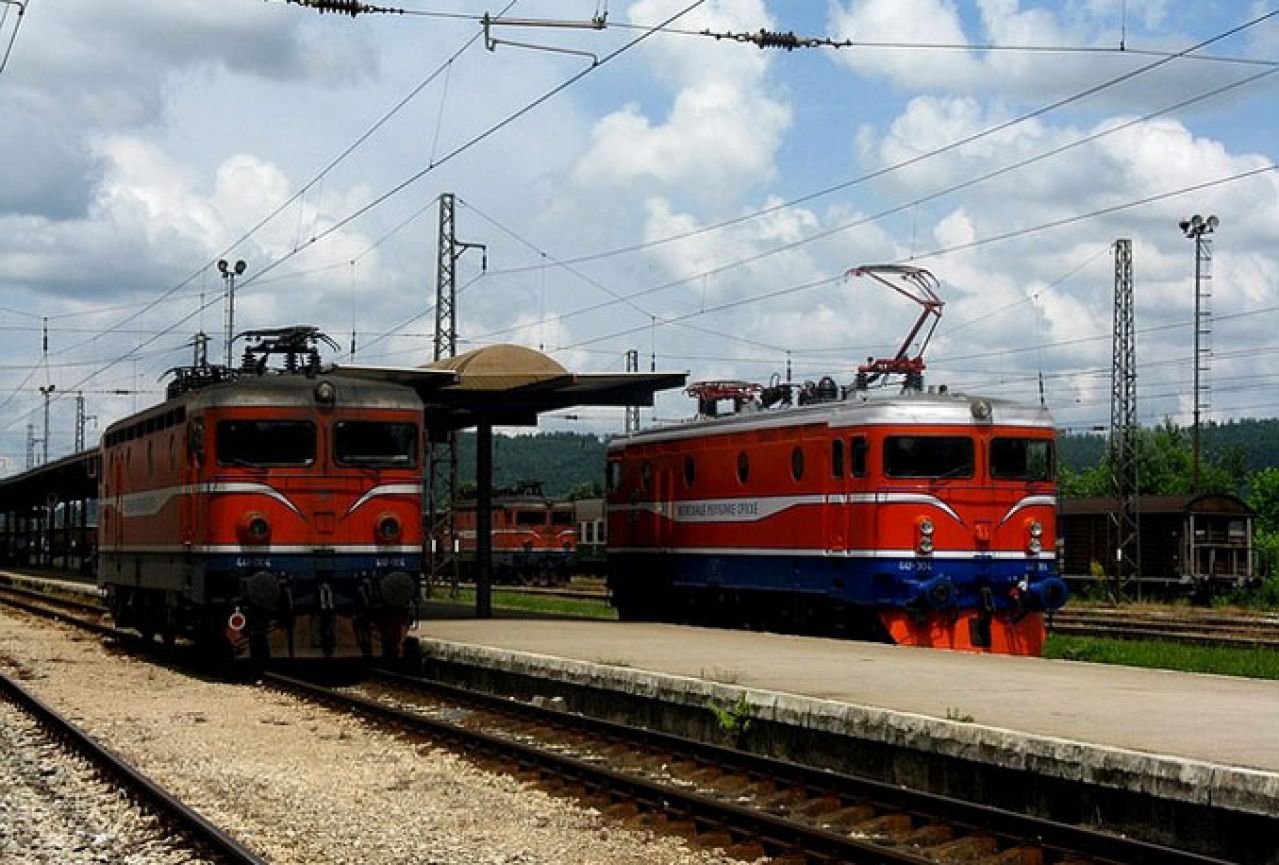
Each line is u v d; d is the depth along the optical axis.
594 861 11.02
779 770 13.77
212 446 22.81
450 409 32.19
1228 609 50.47
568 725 17.27
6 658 26.12
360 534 23.27
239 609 22.64
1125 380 56.62
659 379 28.52
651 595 32.94
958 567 24.98
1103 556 58.41
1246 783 10.22
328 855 10.98
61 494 64.75
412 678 21.97
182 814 11.59
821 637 26.05
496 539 66.62
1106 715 13.76
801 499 26.53
